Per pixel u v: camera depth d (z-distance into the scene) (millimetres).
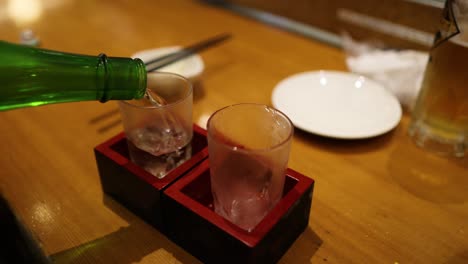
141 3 872
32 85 332
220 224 320
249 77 604
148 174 364
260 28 762
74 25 768
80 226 383
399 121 486
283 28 762
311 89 550
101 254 359
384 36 661
